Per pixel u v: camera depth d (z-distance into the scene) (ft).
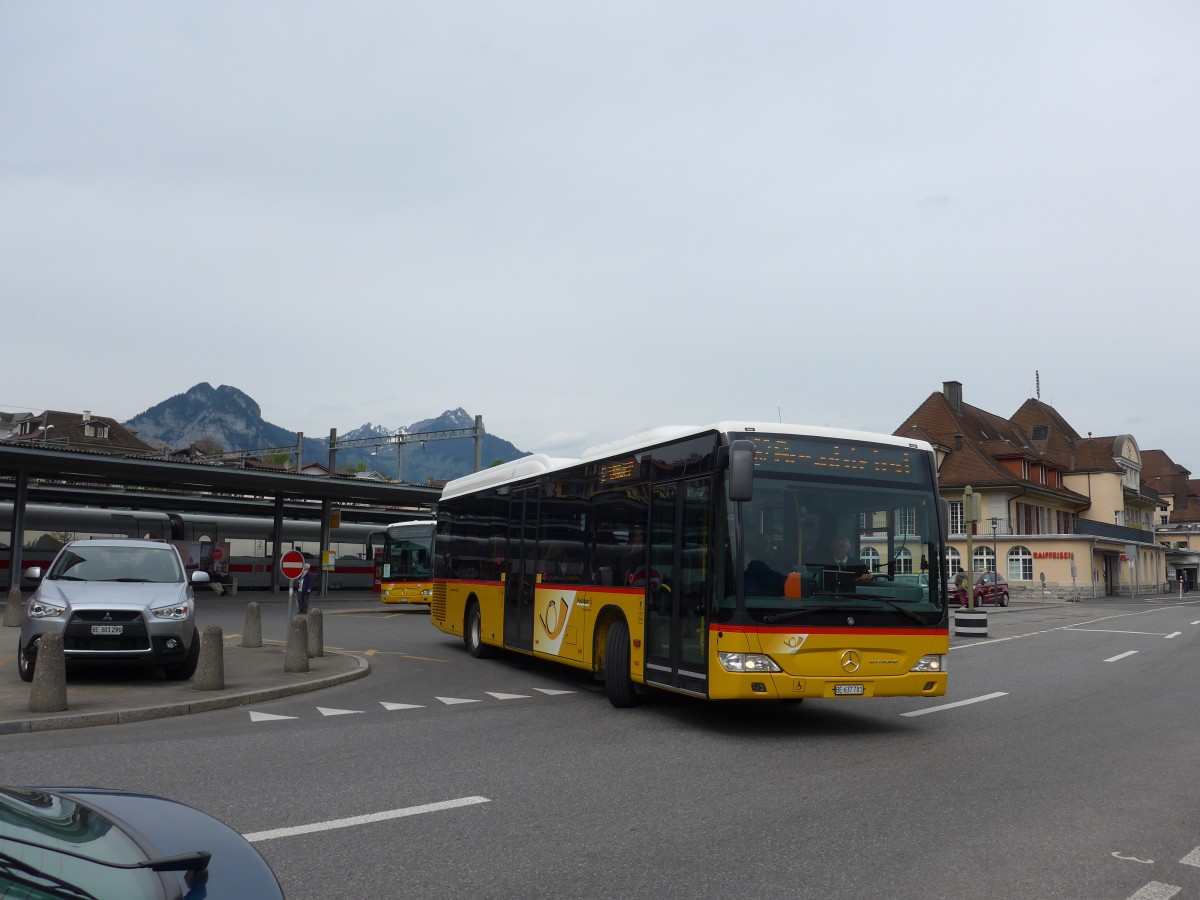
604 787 24.98
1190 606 170.71
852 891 17.01
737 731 34.42
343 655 58.95
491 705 40.73
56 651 35.88
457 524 65.98
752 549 33.01
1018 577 205.77
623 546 40.52
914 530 34.78
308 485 141.69
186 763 27.55
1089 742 32.63
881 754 30.07
